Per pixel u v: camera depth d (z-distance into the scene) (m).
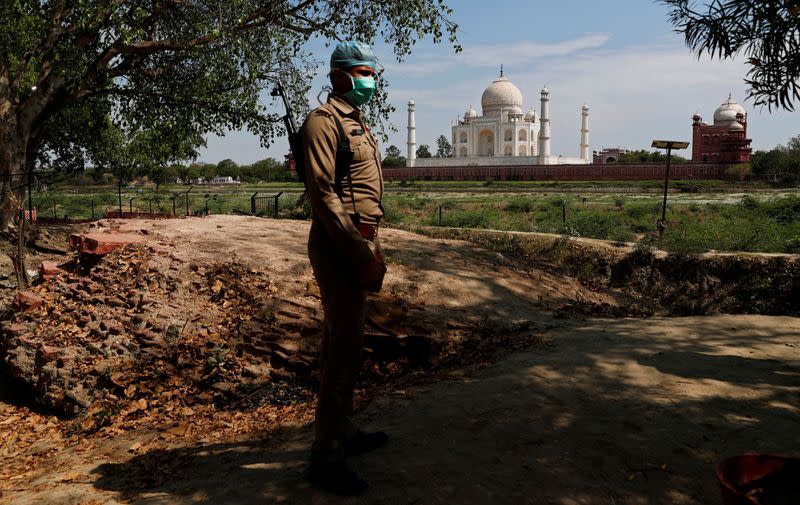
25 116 13.45
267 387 5.00
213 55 14.61
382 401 4.43
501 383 4.52
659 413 3.81
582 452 3.32
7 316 6.76
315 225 3.03
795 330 5.88
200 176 114.44
